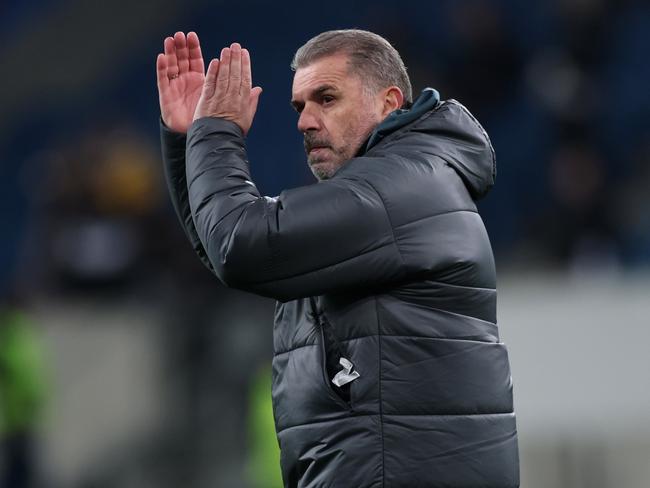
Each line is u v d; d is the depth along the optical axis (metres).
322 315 9.93
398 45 38.06
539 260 30.45
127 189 38.22
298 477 10.04
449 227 9.87
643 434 24.34
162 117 11.01
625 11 39.09
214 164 9.93
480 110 37.34
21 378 32.06
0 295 37.00
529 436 25.27
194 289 33.09
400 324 9.72
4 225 45.56
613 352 24.88
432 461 9.58
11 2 50.84
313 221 9.43
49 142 47.72
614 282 25.42
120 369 32.88
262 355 31.91
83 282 35.03
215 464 31.53
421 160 9.95
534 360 25.59
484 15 37.91
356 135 10.38
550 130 35.97
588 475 24.69
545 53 37.62
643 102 36.88
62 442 32.84
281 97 44.91
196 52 11.09
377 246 9.59
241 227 9.41
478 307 10.04
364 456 9.55
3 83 49.50
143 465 32.03
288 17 46.78
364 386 9.63
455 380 9.73
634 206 33.22
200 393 32.09
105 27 49.56
